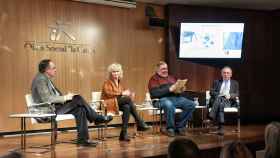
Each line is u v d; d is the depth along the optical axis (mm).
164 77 6113
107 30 7539
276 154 2227
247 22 8789
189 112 5980
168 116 5820
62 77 6992
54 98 4848
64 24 7020
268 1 8148
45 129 6805
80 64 7211
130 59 7812
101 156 4152
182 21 8219
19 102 6531
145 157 4012
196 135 5863
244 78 8766
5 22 6398
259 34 8906
